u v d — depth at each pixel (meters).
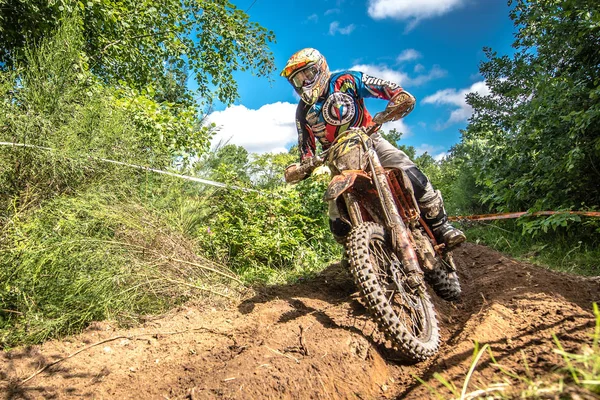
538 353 2.26
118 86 6.75
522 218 5.59
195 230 4.94
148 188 4.80
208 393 2.31
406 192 3.33
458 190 8.97
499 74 6.94
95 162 4.28
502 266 4.36
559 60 5.84
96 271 3.38
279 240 4.93
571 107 5.28
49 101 4.34
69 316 3.16
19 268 3.21
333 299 3.89
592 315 2.70
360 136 3.29
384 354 2.88
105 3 6.71
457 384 2.20
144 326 3.32
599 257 4.55
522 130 5.93
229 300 3.83
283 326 3.16
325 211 5.97
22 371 2.62
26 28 5.77
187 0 9.37
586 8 5.29
